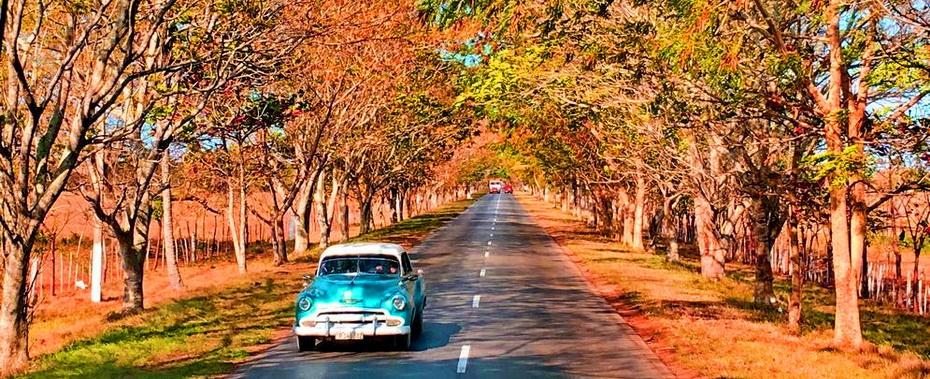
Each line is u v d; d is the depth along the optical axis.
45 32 17.42
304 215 41.59
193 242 46.25
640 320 17.88
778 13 14.27
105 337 15.39
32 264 26.56
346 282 14.08
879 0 11.12
